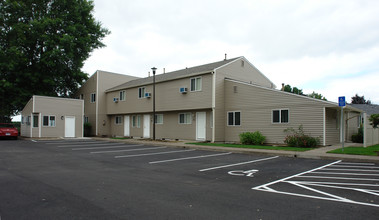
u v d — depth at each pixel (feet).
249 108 64.54
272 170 29.68
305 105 54.80
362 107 101.45
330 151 43.09
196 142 65.77
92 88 107.55
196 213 15.24
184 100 73.67
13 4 94.38
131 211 15.55
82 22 105.60
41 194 19.27
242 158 40.24
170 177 25.76
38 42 101.24
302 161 36.81
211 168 31.12
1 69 93.50
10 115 114.32
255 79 83.30
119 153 46.52
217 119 67.67
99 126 104.17
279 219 14.28
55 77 105.09
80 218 14.34
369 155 38.65
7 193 19.51
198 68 79.71
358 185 22.29
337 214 15.07
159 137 83.56
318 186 21.98
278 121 59.00
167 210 15.75
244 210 15.78
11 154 44.09
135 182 23.43
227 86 69.67
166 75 86.74
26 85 102.73
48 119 88.28
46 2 101.50
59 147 57.16
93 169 30.30
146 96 84.69
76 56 104.99
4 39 99.40
